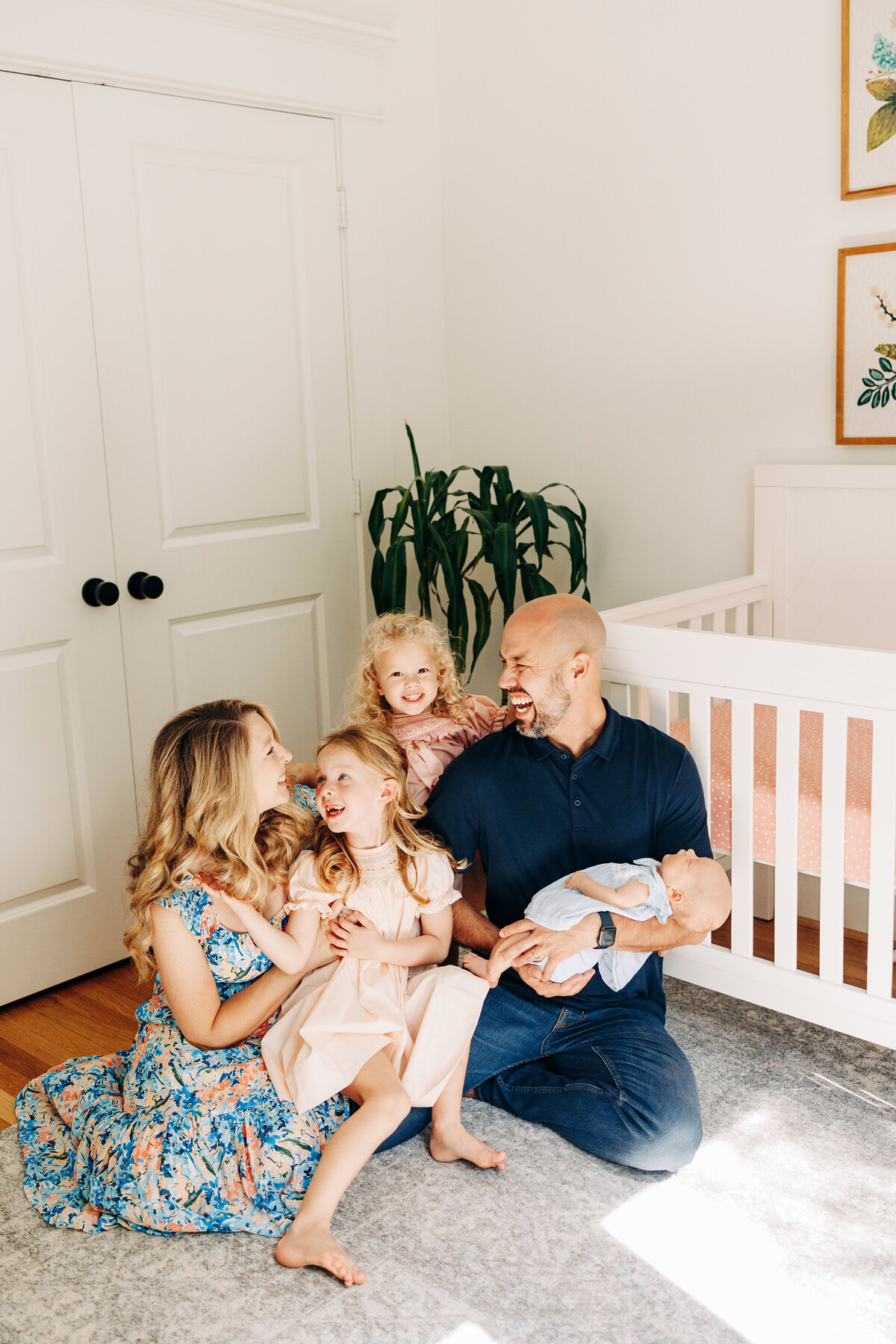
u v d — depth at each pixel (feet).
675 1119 5.65
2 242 7.50
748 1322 4.77
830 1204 5.50
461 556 9.59
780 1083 6.56
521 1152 6.02
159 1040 5.80
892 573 8.19
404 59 10.13
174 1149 5.51
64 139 7.75
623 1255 5.20
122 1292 5.12
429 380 10.78
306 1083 5.51
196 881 5.55
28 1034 7.66
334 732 6.08
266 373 9.29
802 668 6.00
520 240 10.11
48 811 8.16
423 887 6.10
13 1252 5.43
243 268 9.01
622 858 6.20
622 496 9.81
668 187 9.02
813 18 8.01
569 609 6.06
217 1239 5.48
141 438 8.44
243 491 9.23
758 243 8.58
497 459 10.70
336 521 10.02
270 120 9.05
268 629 9.59
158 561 8.65
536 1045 6.20
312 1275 5.16
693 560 9.43
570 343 9.92
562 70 9.50
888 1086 6.50
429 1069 5.80
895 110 7.67
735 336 8.84
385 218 10.14
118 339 8.21
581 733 6.23
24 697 7.93
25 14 7.41
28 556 7.88
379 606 9.49
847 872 6.17
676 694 9.32
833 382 8.36
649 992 6.35
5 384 7.61
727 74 8.52
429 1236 5.38
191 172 8.55
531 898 6.31
